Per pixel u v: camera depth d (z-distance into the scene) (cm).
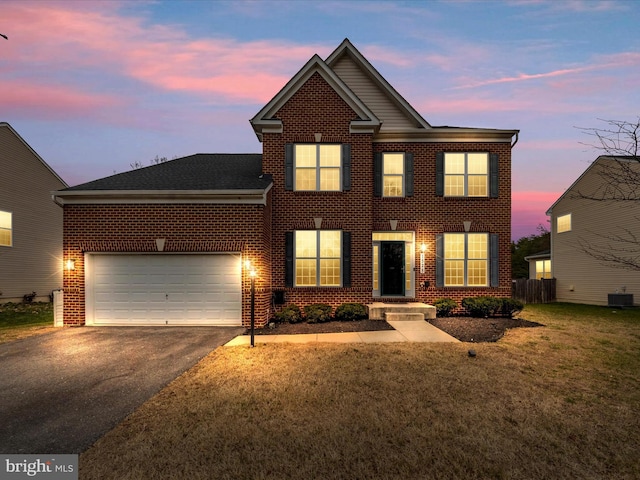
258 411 476
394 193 1342
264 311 1098
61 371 654
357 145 1256
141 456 369
